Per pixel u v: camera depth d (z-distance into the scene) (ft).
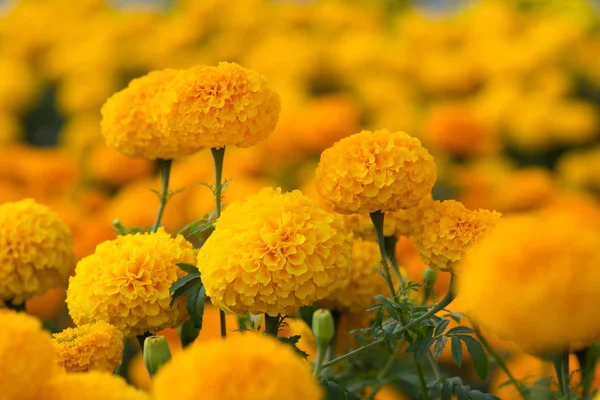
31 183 6.59
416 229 3.52
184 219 5.89
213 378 2.72
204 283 3.32
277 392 2.72
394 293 3.49
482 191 6.75
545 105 8.66
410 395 4.33
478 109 8.80
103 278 3.45
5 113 9.75
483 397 3.48
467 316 3.38
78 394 2.83
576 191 8.40
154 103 3.64
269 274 3.29
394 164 3.41
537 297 2.77
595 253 2.79
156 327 3.47
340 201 3.43
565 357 3.40
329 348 3.80
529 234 2.82
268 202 3.38
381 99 8.76
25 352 2.80
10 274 3.71
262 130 3.54
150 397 2.88
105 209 6.02
